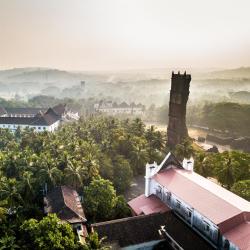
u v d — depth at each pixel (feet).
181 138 429.79
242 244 167.94
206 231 198.08
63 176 289.74
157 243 205.87
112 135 438.81
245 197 244.42
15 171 312.91
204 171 322.34
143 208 244.42
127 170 338.95
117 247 192.75
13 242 188.55
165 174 256.11
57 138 408.67
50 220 187.11
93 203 246.47
